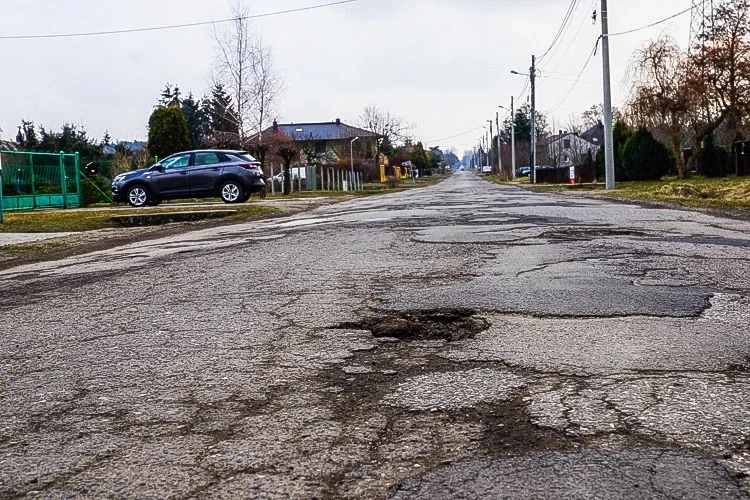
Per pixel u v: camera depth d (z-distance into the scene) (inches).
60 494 96.0
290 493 93.1
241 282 260.5
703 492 89.6
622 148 1535.4
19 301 247.1
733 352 152.4
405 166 3983.8
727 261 281.1
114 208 890.7
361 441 109.1
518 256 303.7
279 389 135.4
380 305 207.8
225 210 726.5
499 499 89.0
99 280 284.4
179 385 140.4
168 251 376.5
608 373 138.6
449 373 141.5
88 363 159.8
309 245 372.5
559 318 186.2
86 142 2199.8
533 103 2261.3
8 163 978.7
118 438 114.5
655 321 181.6
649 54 1414.9
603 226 431.5
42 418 125.6
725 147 1509.6
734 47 1290.6
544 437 108.0
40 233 532.7
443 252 323.9
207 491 94.7
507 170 3663.9
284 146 1387.8
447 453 103.6
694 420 113.4
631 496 88.8
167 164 890.7
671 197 780.6
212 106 1700.3
